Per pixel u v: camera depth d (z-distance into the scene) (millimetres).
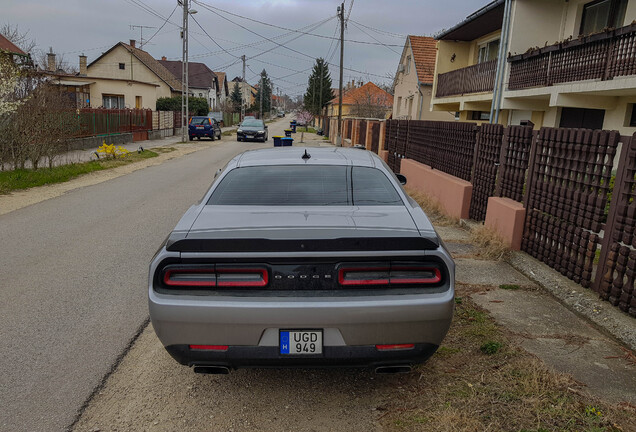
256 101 109312
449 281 2787
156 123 34719
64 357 3576
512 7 13969
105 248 6488
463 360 3391
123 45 49000
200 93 64938
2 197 10227
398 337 2701
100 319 4258
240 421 2812
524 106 14133
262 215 3150
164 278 2744
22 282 5152
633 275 3842
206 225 2988
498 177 6688
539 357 3381
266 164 3949
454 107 22266
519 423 2641
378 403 2961
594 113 12562
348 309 2637
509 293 4695
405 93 29031
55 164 15867
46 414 2881
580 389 2965
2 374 3318
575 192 4672
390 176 3846
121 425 2787
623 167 4023
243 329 2662
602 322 3867
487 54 19828
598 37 10102
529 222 5605
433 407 2848
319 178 3715
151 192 11336
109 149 18359
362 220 3055
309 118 69125
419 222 3100
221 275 2734
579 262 4594
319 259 2709
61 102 15570
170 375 3348
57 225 7805
